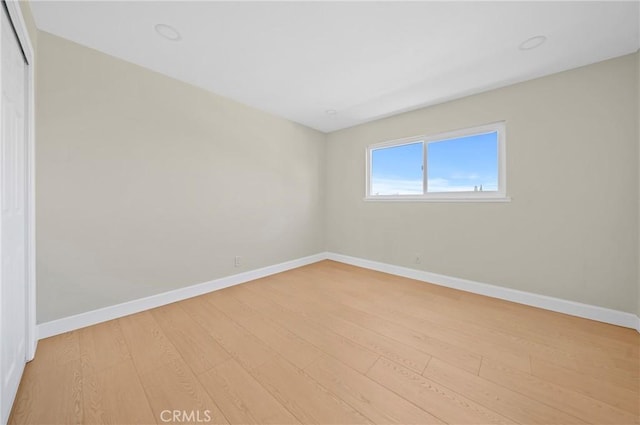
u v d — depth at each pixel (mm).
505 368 1457
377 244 3568
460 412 1152
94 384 1324
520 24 1631
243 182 3016
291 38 1804
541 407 1180
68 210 1844
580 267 2121
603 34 1709
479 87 2508
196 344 1700
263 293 2664
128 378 1373
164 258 2357
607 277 2012
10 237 1224
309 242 3943
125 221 2119
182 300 2467
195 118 2553
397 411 1158
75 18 1602
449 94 2682
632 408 1170
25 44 1376
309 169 3904
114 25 1672
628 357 1547
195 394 1263
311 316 2129
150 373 1413
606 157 2002
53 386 1306
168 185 2375
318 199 4086
